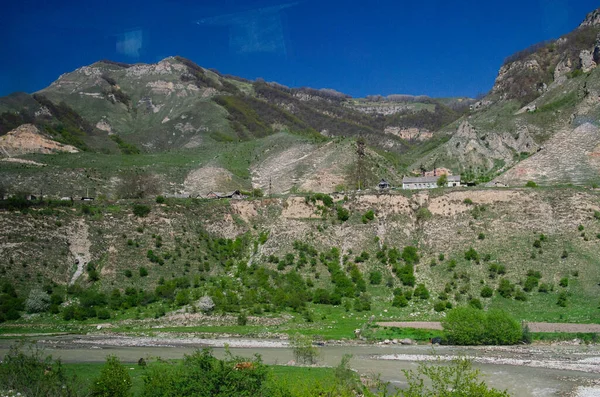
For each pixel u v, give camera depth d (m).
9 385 45.94
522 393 63.50
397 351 85.81
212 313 109.88
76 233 136.00
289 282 125.12
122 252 133.75
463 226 139.00
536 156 186.88
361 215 147.38
